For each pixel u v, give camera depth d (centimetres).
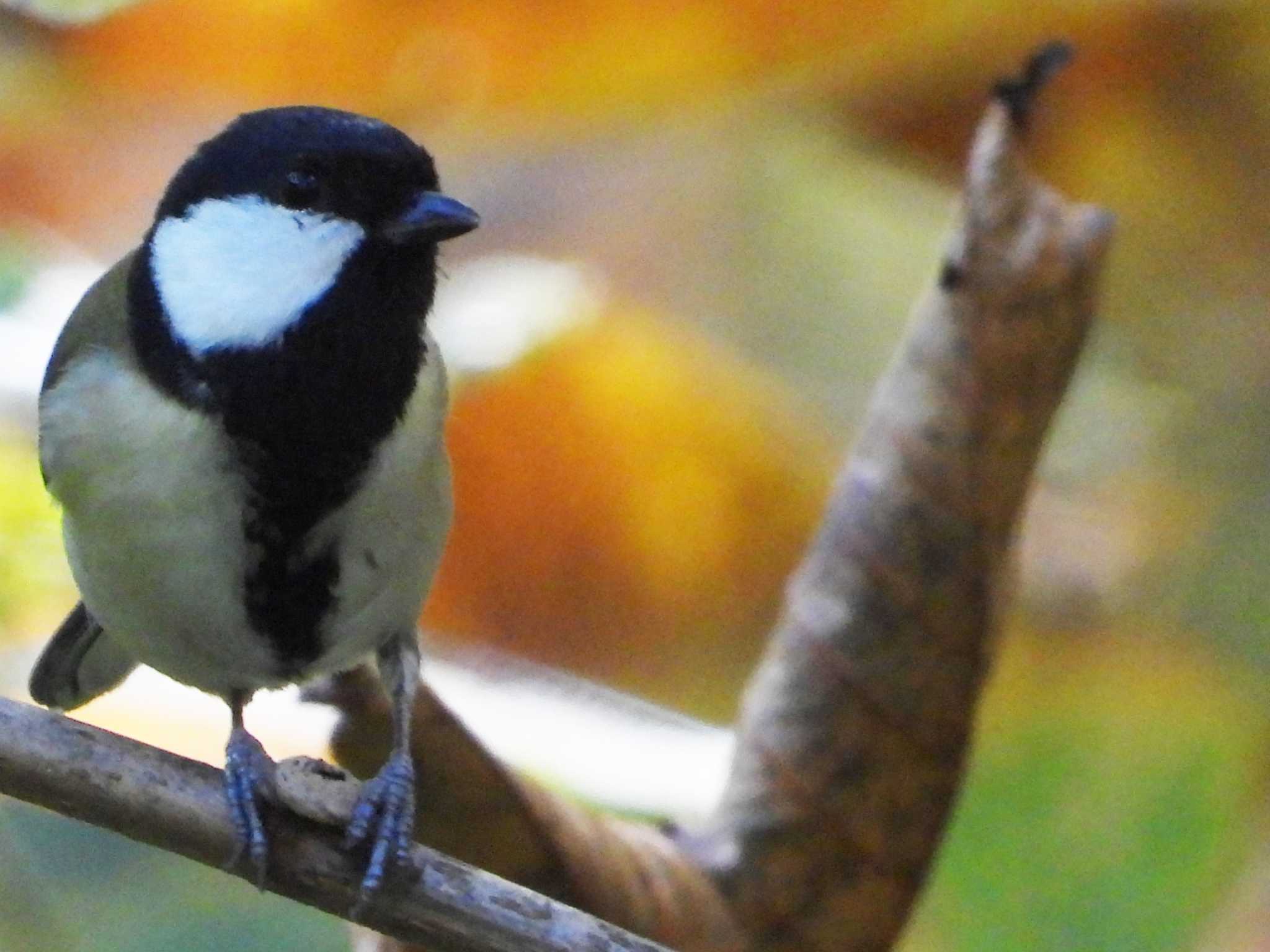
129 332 298
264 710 306
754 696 302
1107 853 303
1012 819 303
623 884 299
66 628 303
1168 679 304
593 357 307
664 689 307
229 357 298
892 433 302
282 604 299
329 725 303
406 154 299
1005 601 301
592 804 303
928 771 301
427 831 298
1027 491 301
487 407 307
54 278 307
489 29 305
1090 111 308
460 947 296
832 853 301
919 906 302
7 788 296
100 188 307
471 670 306
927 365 301
